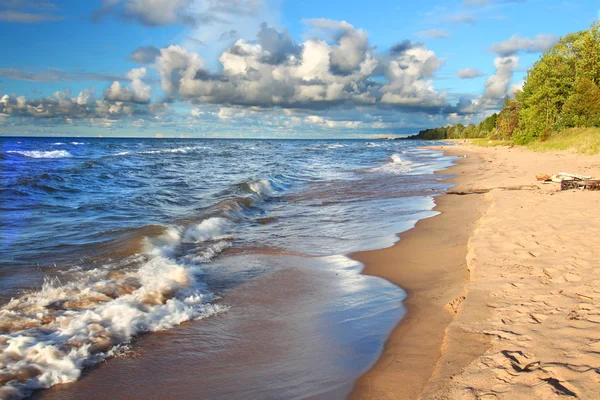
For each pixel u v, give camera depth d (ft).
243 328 15.33
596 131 111.75
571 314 12.98
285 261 24.07
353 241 28.35
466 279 19.38
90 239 27.22
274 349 13.71
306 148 231.30
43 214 36.24
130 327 14.93
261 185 54.49
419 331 14.51
